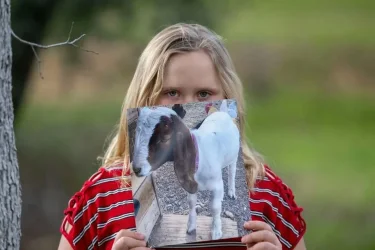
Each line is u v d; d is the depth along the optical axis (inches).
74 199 262.8
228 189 241.8
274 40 1983.3
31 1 722.2
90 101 1201.4
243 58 1894.7
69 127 1068.5
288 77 1897.1
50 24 746.2
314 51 1974.7
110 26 788.6
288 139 1526.8
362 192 1198.9
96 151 1021.2
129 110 243.4
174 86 250.4
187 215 239.8
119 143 263.7
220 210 240.5
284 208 263.4
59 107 1169.4
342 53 1985.7
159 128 243.1
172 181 241.0
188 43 253.4
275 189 263.0
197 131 243.4
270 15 2143.2
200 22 784.3
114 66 981.8
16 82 733.9
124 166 257.9
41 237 892.6
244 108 263.3
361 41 2041.1
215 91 253.8
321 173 1282.0
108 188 258.4
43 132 1035.3
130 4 778.2
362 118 1701.5
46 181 954.1
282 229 262.5
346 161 1365.7
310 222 1106.7
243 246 249.1
